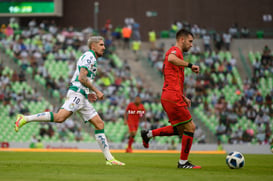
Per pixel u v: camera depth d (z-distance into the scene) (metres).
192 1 103.69
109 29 94.38
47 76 83.75
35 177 15.33
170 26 103.56
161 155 42.00
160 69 89.06
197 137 72.06
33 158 33.12
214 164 27.23
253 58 92.12
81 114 23.47
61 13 101.19
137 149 66.88
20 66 87.12
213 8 103.62
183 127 22.97
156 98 79.44
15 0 99.56
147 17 104.06
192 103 78.81
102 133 23.62
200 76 83.44
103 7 104.81
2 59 88.19
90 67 22.78
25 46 89.69
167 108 22.61
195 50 90.44
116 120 75.81
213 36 93.56
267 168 23.48
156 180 14.80
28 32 92.81
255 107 77.94
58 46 90.25
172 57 22.00
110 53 90.62
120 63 90.38
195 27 95.06
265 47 90.75
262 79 85.88
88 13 104.75
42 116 22.59
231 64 89.12
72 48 90.38
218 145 66.12
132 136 51.84
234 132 73.25
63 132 73.31
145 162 28.27
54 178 15.07
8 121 76.94
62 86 82.19
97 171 18.52
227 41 93.19
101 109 76.94
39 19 103.69
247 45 94.62
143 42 96.75
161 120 75.12
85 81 22.52
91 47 23.31
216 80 84.81
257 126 75.00
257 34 96.88
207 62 88.31
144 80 87.44
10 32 93.12
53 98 81.69
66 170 18.77
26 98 79.88
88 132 73.38
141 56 93.31
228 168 22.77
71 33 92.62
